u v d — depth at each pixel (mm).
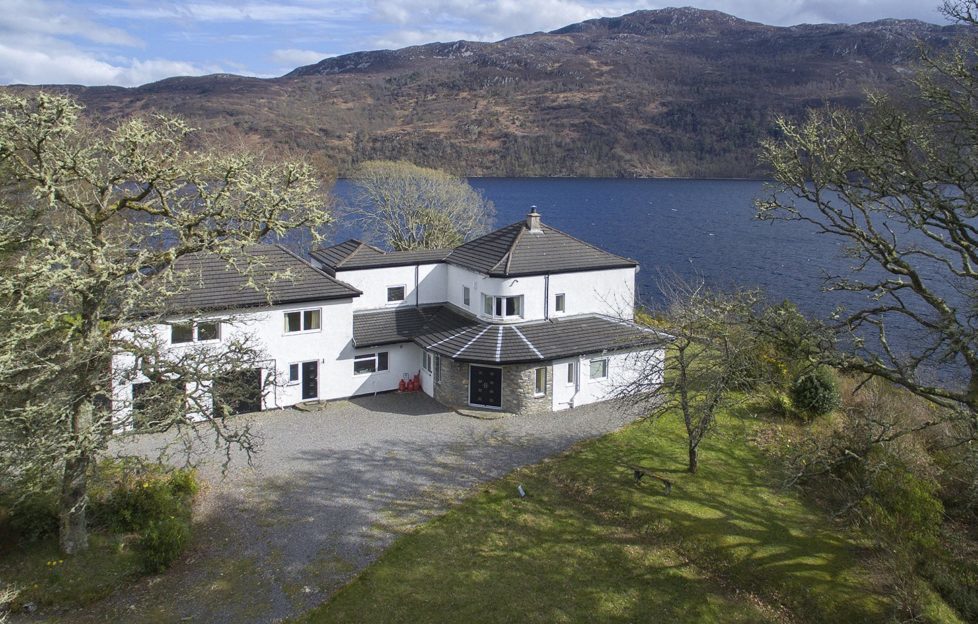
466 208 80312
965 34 20531
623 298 41469
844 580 22078
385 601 20812
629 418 35438
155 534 22172
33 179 21000
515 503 26828
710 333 28969
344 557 23094
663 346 34656
